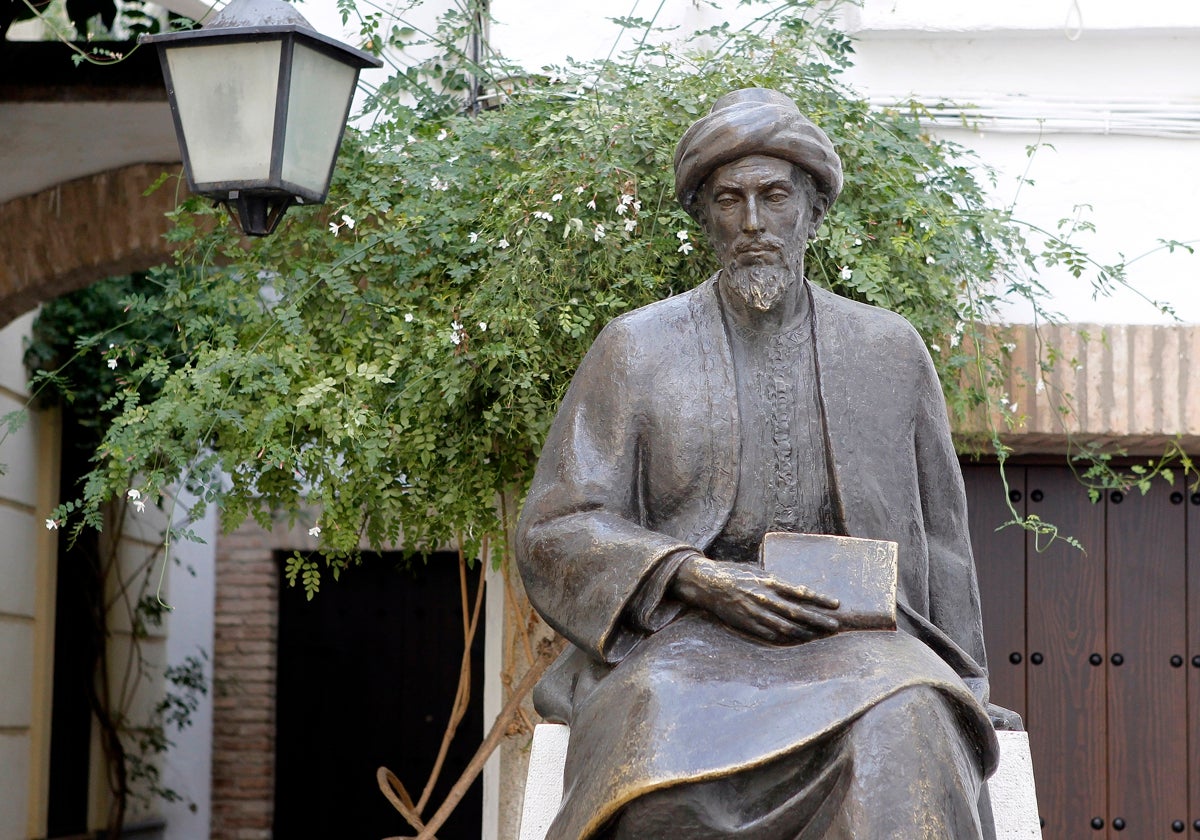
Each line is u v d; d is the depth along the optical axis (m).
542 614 3.66
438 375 5.26
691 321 3.82
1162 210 6.07
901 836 3.10
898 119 5.86
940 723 3.23
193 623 12.06
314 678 11.99
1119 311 6.01
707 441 3.72
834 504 3.72
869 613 3.41
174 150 7.64
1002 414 5.76
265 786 11.92
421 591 11.98
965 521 3.96
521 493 5.51
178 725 11.92
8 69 7.39
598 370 3.81
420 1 6.19
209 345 5.57
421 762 11.80
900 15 6.07
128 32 7.94
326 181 5.12
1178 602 6.34
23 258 7.71
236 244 5.73
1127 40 6.12
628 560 3.51
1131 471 6.37
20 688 10.16
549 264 5.31
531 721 5.79
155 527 11.95
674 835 3.20
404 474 5.80
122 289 10.03
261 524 5.72
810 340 3.82
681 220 5.34
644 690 3.31
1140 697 6.30
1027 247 6.00
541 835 3.76
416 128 5.85
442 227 5.44
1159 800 6.26
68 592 10.88
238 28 4.93
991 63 6.16
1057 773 6.28
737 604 3.40
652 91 5.46
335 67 5.07
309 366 5.48
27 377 9.94
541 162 5.42
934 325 5.45
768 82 5.54
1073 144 6.11
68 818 10.95
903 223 5.57
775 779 3.23
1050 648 6.32
